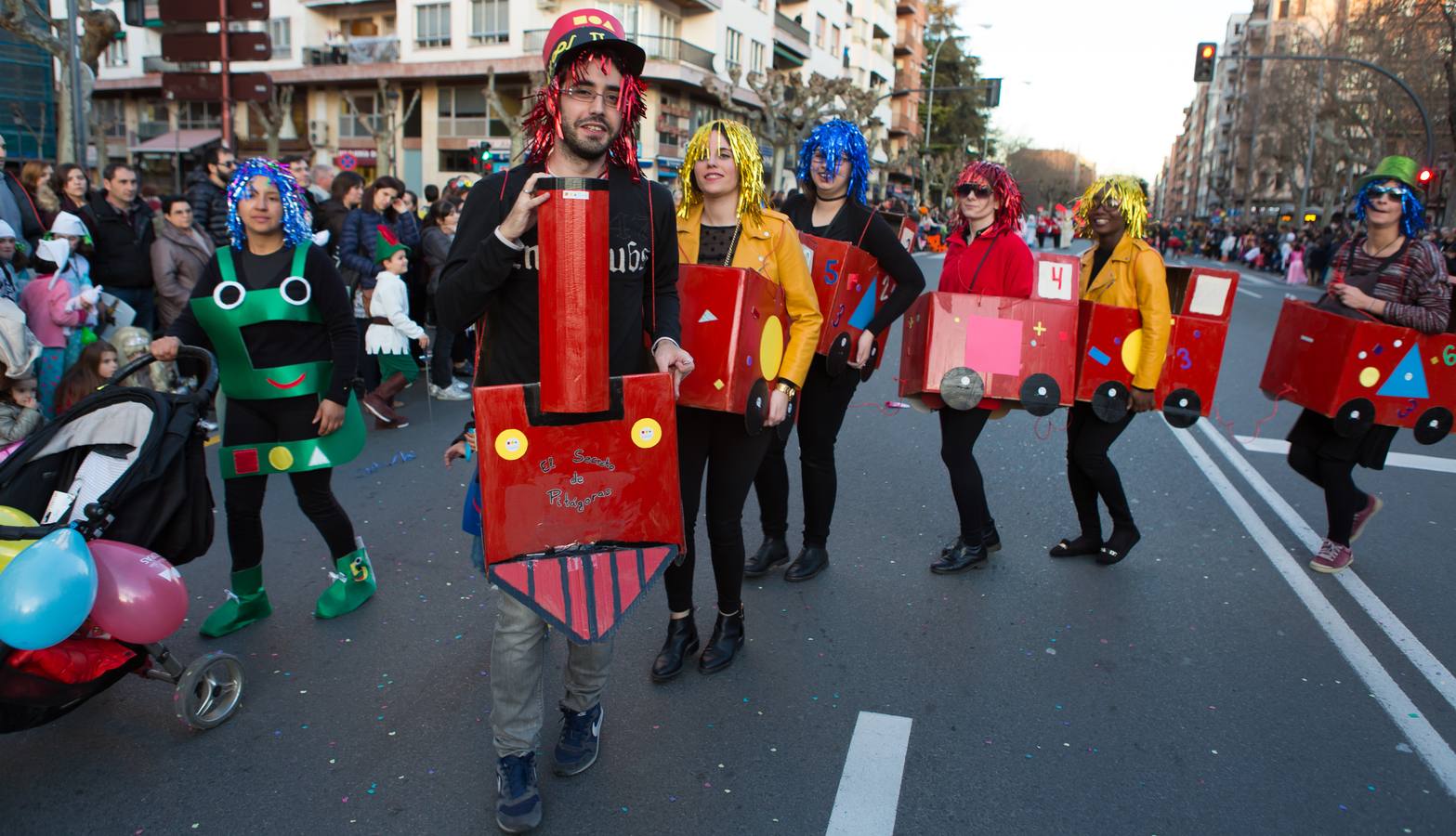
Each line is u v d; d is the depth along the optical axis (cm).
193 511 295
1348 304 404
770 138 2917
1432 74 2789
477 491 263
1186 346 410
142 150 3934
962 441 421
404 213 884
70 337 559
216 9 828
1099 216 410
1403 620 393
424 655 349
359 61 3741
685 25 3656
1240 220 7275
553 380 216
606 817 258
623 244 236
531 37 3434
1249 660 355
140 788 268
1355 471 620
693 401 291
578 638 229
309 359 341
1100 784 277
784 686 330
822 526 423
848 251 365
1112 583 428
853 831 254
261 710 309
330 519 369
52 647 248
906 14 6278
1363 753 295
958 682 336
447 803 263
